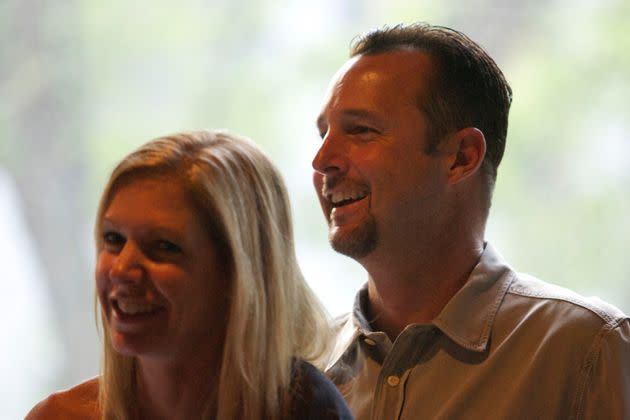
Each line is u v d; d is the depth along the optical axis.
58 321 11.86
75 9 12.09
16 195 11.92
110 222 2.88
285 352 3.03
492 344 3.85
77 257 12.01
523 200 11.18
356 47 4.16
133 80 12.16
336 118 3.97
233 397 2.93
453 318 3.85
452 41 4.08
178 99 12.11
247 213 2.97
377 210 3.87
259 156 3.07
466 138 3.99
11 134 11.92
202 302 2.91
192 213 2.88
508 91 4.25
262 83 11.97
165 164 2.91
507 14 11.52
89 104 12.11
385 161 3.86
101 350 3.16
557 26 11.41
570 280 11.05
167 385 3.01
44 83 12.02
